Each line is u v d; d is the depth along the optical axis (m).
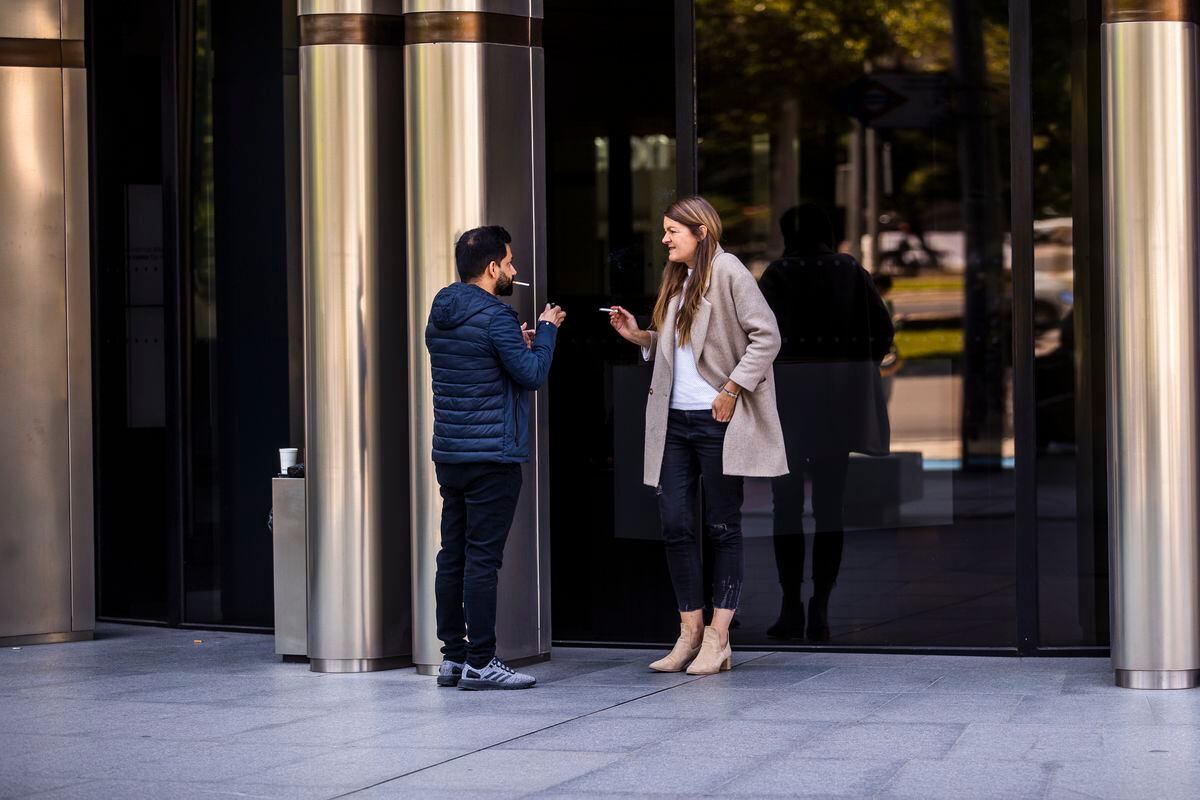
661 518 10.33
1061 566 10.80
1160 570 9.36
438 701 9.46
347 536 10.52
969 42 13.31
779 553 11.44
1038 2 10.82
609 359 11.35
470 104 10.20
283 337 12.22
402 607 10.66
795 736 8.28
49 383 11.96
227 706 9.41
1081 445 10.77
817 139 12.74
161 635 12.37
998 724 8.48
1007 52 13.33
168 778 7.57
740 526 10.34
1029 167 10.66
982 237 13.35
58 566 12.01
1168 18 9.27
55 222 11.94
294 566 11.03
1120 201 9.35
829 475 11.61
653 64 11.30
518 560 10.59
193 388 12.52
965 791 7.05
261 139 12.26
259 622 12.39
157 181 12.67
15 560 11.89
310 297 10.55
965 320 13.27
